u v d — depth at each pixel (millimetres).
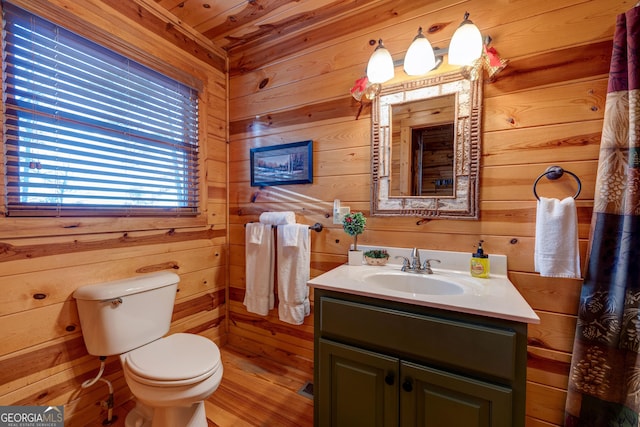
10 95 1117
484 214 1308
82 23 1309
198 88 1880
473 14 1322
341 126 1667
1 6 1089
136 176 1550
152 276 1517
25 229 1153
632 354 1024
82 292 1271
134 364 1159
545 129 1196
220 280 2070
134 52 1516
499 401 846
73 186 1291
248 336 2033
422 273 1326
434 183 1406
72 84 1298
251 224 1851
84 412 1342
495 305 908
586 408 1109
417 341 959
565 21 1163
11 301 1123
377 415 1037
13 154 1125
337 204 1680
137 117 1557
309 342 1775
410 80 1453
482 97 1292
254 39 1955
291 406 1489
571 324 1175
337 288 1112
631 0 1069
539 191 1212
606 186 1061
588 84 1131
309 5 1619
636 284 1009
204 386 1122
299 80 1806
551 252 1095
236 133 2082
